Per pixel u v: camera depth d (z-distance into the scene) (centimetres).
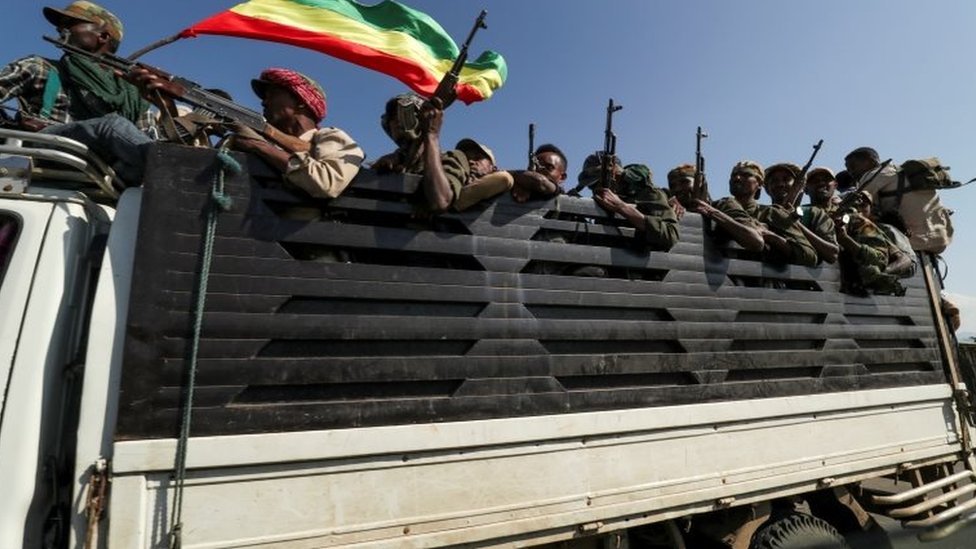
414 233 208
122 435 158
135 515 155
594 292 237
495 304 215
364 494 180
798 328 297
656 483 231
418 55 328
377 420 186
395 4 334
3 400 157
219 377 171
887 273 345
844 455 294
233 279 178
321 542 171
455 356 203
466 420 199
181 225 176
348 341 191
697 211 288
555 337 223
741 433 261
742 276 288
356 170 202
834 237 333
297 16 312
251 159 190
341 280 192
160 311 169
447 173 219
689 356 255
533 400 212
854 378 312
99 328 166
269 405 175
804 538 277
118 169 216
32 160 182
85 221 187
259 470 169
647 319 251
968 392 396
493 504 197
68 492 173
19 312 164
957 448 349
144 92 217
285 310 185
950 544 345
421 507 186
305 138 234
